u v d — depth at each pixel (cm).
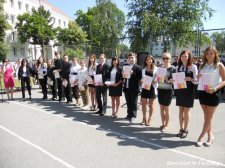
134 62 897
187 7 2620
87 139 732
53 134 786
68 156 614
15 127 877
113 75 955
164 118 800
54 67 1344
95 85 1016
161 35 2472
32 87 1989
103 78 1000
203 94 641
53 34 5828
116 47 2245
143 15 2489
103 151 639
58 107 1198
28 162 586
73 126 869
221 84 620
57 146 682
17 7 5844
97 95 1026
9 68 1445
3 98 1509
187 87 697
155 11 2617
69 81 1270
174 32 2431
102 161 582
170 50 2423
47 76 1400
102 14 5106
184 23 2528
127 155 612
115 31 5053
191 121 891
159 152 625
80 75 1163
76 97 1227
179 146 661
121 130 812
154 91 836
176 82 699
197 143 656
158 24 2430
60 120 955
